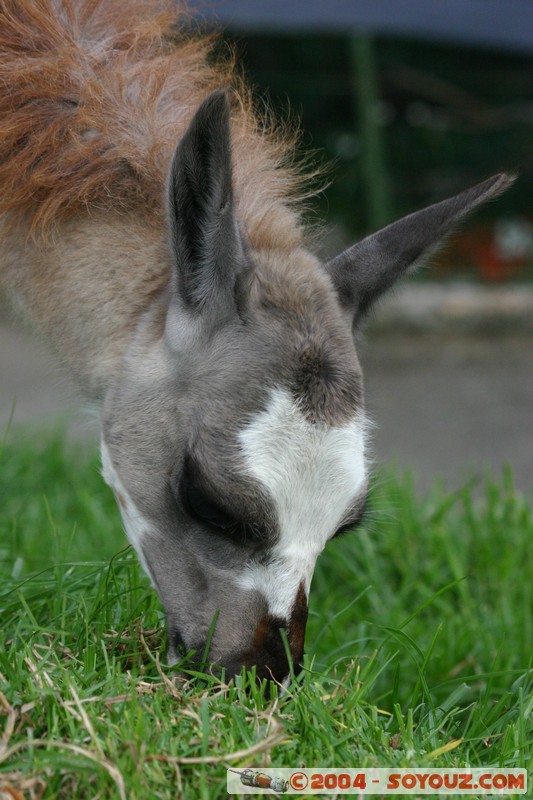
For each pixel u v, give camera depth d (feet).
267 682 13.01
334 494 13.03
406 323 46.39
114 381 14.62
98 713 11.41
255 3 37.70
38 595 14.96
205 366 13.46
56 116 15.35
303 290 13.82
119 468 14.24
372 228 47.37
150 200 15.05
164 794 10.41
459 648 18.29
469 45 44.88
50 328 16.03
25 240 15.72
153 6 17.04
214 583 13.37
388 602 20.15
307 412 12.91
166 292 14.56
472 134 50.24
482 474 30.40
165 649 14.01
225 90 12.08
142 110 15.51
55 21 15.83
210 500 13.00
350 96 48.85
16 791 9.93
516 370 42.45
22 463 25.02
